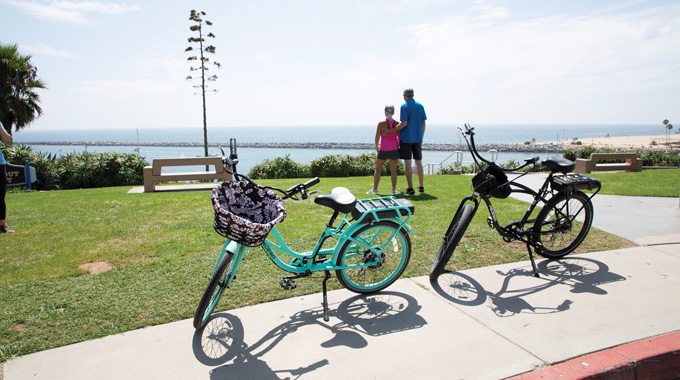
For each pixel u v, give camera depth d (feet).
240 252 10.47
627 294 12.15
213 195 9.89
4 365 8.92
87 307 11.57
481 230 18.84
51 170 44.32
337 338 10.03
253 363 9.02
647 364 9.05
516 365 8.85
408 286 13.01
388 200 12.50
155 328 10.48
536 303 11.73
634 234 17.81
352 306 11.71
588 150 64.64
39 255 15.89
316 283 13.21
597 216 20.98
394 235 12.44
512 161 62.85
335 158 50.70
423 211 22.47
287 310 11.46
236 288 12.71
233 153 10.89
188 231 19.17
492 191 13.56
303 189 11.48
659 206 23.35
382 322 10.78
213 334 10.19
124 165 46.50
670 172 43.88
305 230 18.86
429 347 9.59
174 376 8.57
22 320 10.84
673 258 15.02
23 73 65.67
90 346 9.67
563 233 14.83
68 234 18.80
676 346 9.43
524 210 22.75
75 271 14.16
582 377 8.46
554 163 14.47
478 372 8.64
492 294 12.37
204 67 81.41
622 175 40.22
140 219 21.72
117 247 16.79
